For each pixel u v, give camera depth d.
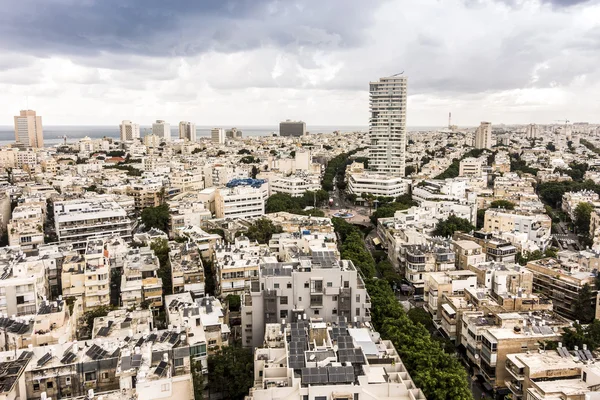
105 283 191.12
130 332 137.50
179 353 122.19
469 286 199.62
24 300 172.00
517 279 199.75
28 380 111.38
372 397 112.12
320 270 160.75
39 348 121.25
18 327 141.12
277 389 111.56
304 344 127.69
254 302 159.12
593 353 144.25
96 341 126.44
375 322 175.50
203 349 137.38
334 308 161.62
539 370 132.50
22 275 180.12
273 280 160.25
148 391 105.69
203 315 159.75
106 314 167.50
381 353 132.38
